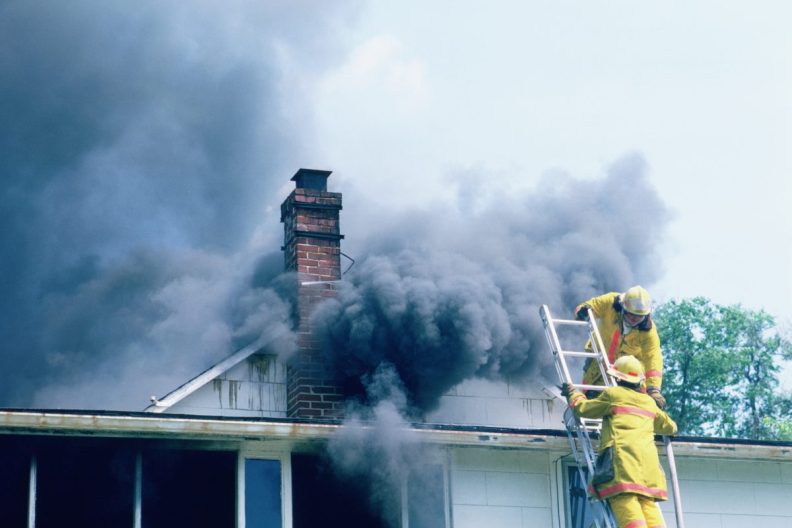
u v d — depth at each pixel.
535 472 13.02
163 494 11.88
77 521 11.55
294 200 16.81
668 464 12.91
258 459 12.31
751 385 33.44
